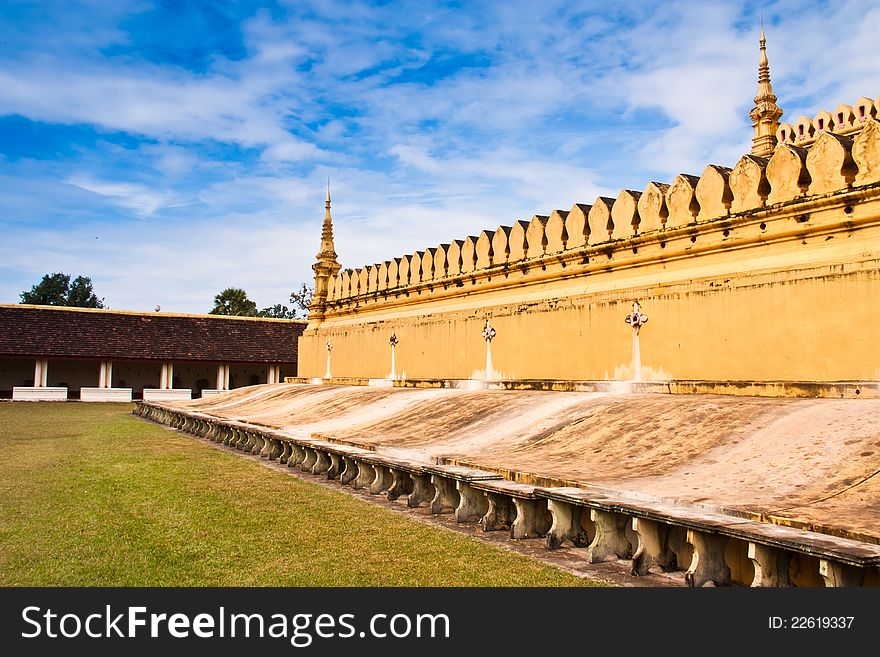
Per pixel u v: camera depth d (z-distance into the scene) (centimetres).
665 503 548
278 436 1185
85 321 4053
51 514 798
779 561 484
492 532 708
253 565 602
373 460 880
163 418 2169
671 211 1094
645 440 766
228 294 6681
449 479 795
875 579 435
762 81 1408
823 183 895
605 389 1109
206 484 994
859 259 835
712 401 855
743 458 636
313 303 2275
